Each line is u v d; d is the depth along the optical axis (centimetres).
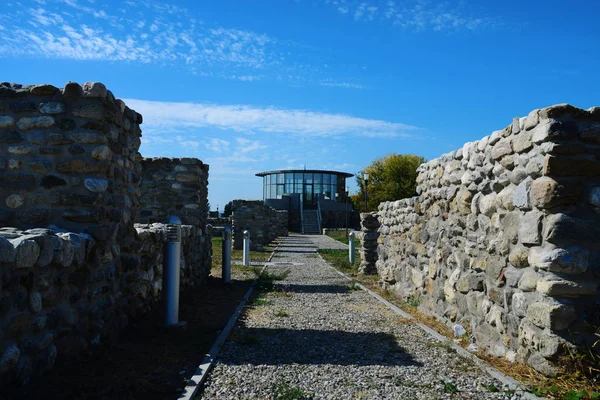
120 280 613
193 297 917
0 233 426
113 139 583
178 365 495
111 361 486
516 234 500
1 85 557
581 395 392
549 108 448
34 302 406
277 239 3716
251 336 641
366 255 1406
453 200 691
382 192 4909
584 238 438
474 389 438
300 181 6044
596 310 435
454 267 688
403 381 463
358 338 638
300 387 446
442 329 689
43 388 394
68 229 541
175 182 1239
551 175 448
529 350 469
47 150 550
